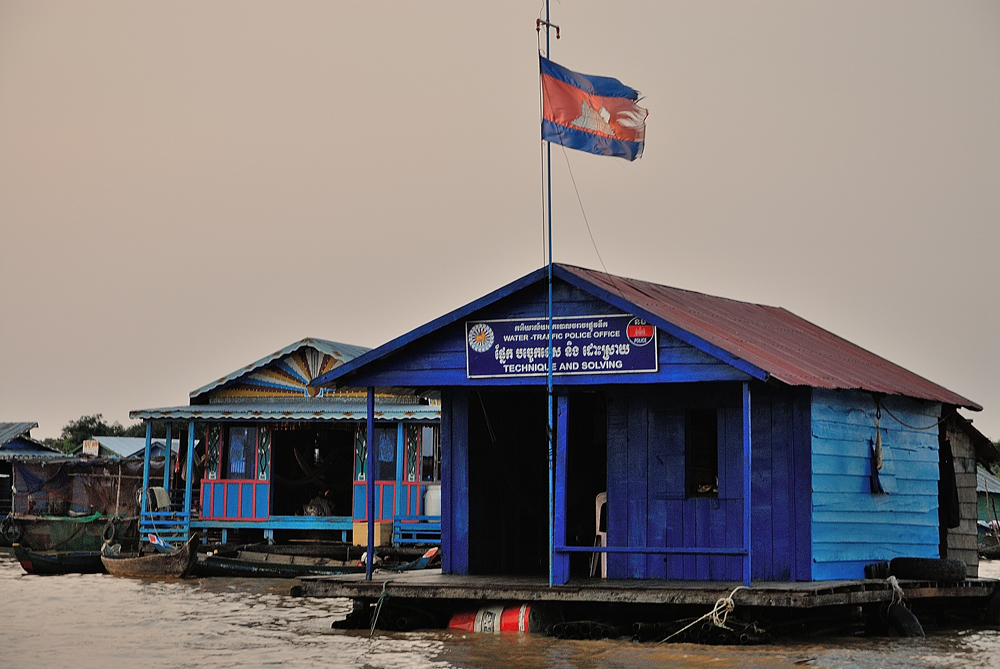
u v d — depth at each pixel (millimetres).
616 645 16266
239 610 22141
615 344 17266
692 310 19359
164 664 15336
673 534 18078
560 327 17672
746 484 16188
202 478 34000
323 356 34656
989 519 43219
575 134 17797
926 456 20688
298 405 34500
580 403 21672
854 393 18547
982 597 20156
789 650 15875
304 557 30734
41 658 15938
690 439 18219
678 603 16266
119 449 61625
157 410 33531
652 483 18344
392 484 32094
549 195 17875
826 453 17609
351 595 18281
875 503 18828
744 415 16297
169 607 22688
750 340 18344
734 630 16172
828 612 18062
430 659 15367
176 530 33406
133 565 29828
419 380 18656
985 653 15961
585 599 16828
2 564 35219
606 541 18688
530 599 17188
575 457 21641
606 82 18219
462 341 18438
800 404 17406
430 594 17703
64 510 42031
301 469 34531
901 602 17656
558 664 14852
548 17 18250
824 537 17422
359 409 32688
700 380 16625
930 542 20484
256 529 33344
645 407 18547
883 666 14766
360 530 30906
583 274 18016
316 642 17078
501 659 15273
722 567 17688
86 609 22312
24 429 59188
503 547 20547
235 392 35562
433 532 31078
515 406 21094
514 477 20797
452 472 19922
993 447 23078
